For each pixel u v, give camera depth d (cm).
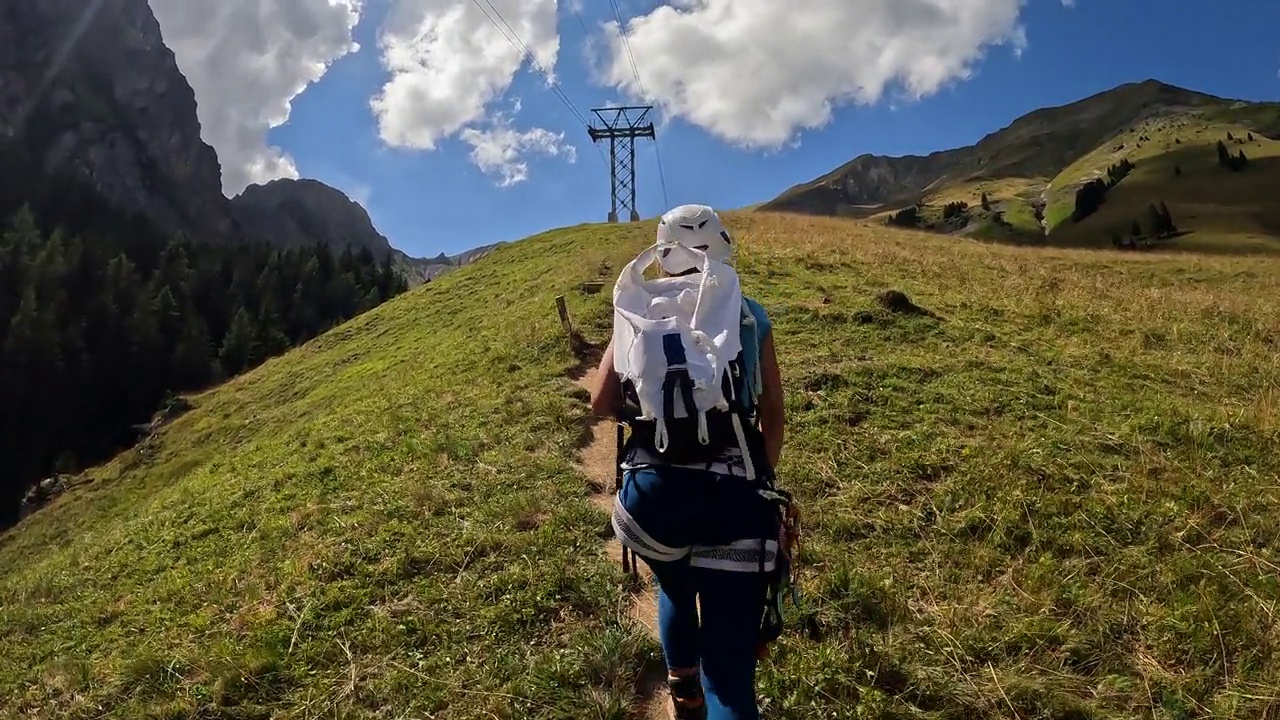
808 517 497
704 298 259
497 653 396
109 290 7512
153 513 971
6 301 7188
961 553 454
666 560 257
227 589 526
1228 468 570
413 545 512
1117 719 331
